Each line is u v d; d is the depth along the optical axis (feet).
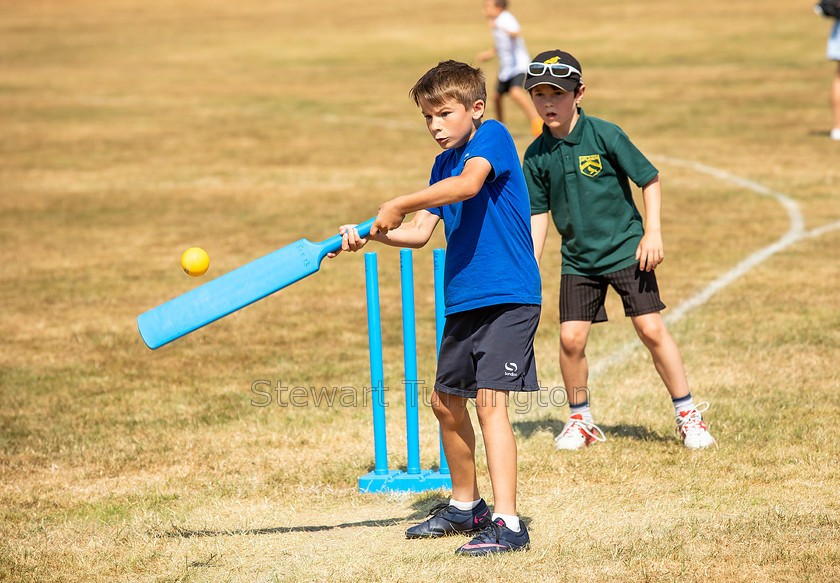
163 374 37.29
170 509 24.62
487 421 21.39
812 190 69.72
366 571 20.03
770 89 119.44
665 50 160.25
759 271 49.39
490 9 90.22
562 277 28.76
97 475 27.45
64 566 21.16
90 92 137.59
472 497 22.48
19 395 34.94
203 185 80.07
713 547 20.20
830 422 28.53
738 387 32.32
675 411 28.37
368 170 83.66
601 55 158.81
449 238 21.91
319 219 66.23
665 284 47.73
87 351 40.75
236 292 21.43
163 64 168.86
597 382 34.19
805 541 20.29
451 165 22.11
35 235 64.44
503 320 21.30
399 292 49.42
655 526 21.77
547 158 28.02
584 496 24.23
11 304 48.60
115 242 62.23
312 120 112.06
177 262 56.80
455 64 21.58
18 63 170.91
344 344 40.73
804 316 40.96
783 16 188.24
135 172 86.28
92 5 262.26
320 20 225.15
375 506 24.77
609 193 27.73
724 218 62.54
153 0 271.08
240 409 32.89
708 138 92.12
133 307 47.88
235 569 20.59
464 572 19.66
